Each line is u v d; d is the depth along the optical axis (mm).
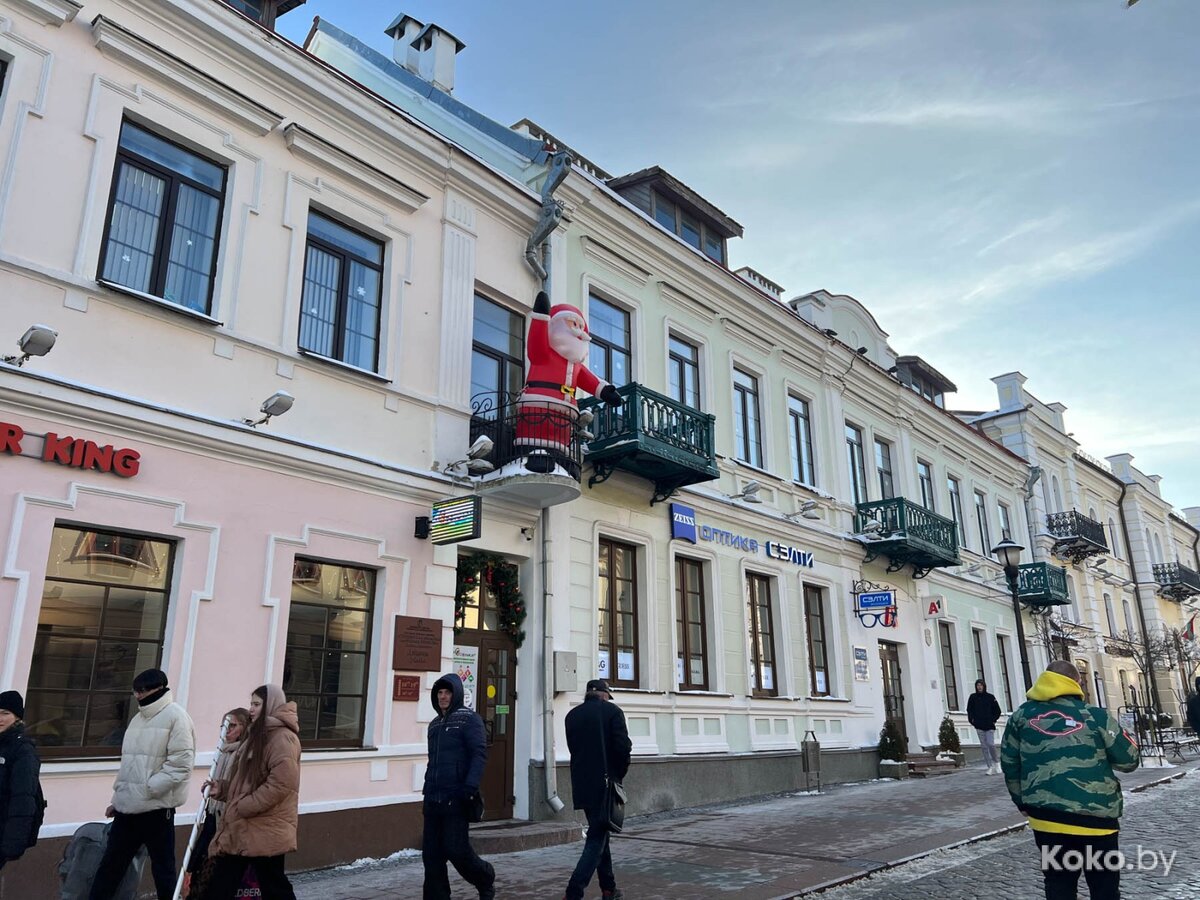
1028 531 27422
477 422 11109
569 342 10984
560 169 12500
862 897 7082
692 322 15422
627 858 8633
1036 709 5188
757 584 15523
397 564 9773
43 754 7016
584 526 12234
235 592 8336
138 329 8164
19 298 7418
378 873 8148
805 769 14359
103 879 5598
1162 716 29234
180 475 8148
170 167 8914
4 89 7703
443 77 14836
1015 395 30250
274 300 9328
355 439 9727
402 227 10859
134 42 8523
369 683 9336
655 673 12789
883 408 20766
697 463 12766
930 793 13906
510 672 11156
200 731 7836
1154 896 6844
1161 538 40625
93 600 7539
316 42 16109
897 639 18953
